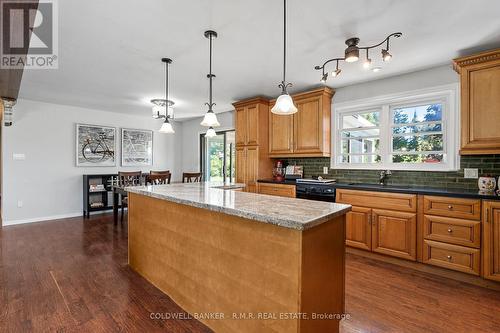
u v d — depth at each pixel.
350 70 3.18
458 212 2.43
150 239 2.43
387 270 2.70
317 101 3.79
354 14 1.99
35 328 1.73
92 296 2.15
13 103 3.88
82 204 5.18
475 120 2.50
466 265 2.39
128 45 2.50
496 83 2.39
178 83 3.67
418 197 2.67
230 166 5.69
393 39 2.38
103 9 1.90
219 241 1.73
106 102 4.71
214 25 2.15
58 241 3.54
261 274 1.48
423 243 2.63
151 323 1.83
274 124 4.33
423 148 3.26
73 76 3.34
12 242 3.48
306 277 1.33
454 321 1.84
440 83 3.04
